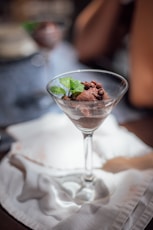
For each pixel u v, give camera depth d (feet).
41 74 3.19
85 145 1.71
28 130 2.16
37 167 1.85
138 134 2.16
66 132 2.12
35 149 1.98
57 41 2.97
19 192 1.72
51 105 2.67
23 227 1.53
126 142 1.96
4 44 3.43
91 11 3.43
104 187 1.69
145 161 1.86
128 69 3.05
